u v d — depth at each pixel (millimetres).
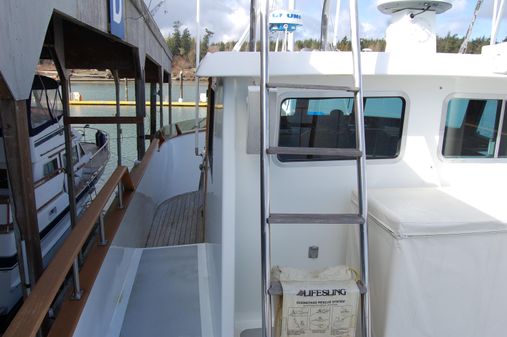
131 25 6145
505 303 1918
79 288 2217
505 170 2414
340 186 2256
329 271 1866
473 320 1927
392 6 2338
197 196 7445
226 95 1978
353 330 1810
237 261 2275
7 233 4645
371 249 2008
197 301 3217
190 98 25672
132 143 14188
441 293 1865
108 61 6777
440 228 1779
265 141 1677
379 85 2195
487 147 2373
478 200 2074
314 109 2164
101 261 2639
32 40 2621
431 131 2305
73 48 6609
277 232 2264
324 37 2430
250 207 2197
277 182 2219
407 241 1791
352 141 2221
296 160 2203
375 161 2311
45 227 5902
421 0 2268
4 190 5141
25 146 2488
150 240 5465
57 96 7406
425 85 2221
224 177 2020
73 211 5586
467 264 1845
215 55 1865
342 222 1711
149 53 8312
